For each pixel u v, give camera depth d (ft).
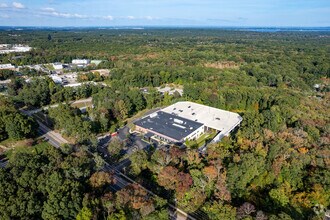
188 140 358.64
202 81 653.30
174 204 249.55
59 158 256.32
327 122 406.21
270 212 234.17
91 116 410.72
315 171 268.00
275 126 385.91
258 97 516.32
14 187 216.74
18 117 355.15
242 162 257.14
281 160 274.77
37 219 207.41
